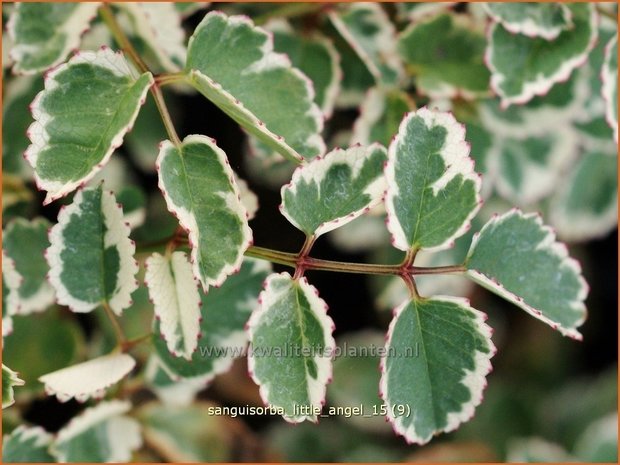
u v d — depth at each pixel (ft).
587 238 1.11
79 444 0.92
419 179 0.79
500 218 0.82
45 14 0.88
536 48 0.92
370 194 0.79
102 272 0.83
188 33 1.00
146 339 0.88
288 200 0.78
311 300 0.78
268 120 0.83
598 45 1.00
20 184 0.97
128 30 0.97
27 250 0.93
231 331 0.90
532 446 1.00
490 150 1.02
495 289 0.79
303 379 0.78
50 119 0.76
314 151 0.84
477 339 0.79
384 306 1.04
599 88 1.03
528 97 0.91
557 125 1.04
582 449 1.01
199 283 0.78
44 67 0.87
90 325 1.00
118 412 0.93
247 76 0.82
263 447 1.06
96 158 0.76
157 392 0.95
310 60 0.98
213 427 1.04
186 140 0.77
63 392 0.81
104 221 0.82
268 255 0.79
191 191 0.76
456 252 1.03
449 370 0.80
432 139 0.79
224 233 0.76
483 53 0.97
